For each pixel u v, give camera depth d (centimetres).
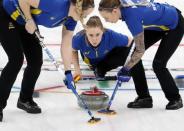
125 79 789
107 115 793
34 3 699
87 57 986
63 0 711
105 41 947
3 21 720
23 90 792
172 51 818
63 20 734
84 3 684
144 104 838
